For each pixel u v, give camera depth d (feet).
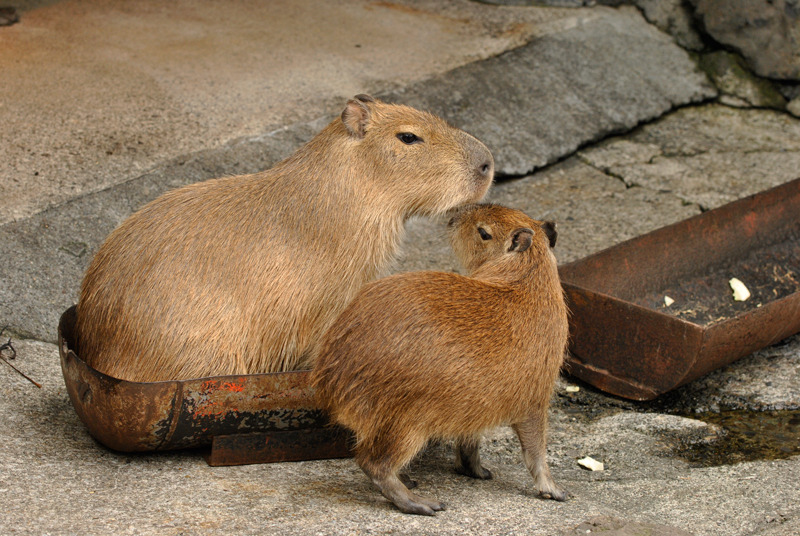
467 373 14.08
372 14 37.70
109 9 35.45
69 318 16.93
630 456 17.83
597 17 38.14
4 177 23.47
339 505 14.29
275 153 26.68
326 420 16.15
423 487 15.66
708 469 16.84
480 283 15.19
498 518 13.94
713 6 36.81
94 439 16.42
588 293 20.59
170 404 14.87
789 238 26.45
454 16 37.96
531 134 31.37
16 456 14.96
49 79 28.63
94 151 25.13
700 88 36.83
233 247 16.14
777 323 20.66
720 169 31.65
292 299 16.34
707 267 24.91
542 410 15.31
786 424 19.49
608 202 29.27
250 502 14.11
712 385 21.24
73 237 22.36
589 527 13.51
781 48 35.60
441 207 17.52
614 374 20.79
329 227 16.58
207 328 15.79
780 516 14.30
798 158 32.60
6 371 18.28
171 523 13.05
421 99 30.63
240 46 33.06
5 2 34.55
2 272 20.77
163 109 27.73
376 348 13.94
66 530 12.50
